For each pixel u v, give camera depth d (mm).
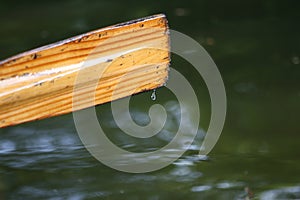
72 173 8945
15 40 15555
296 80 12500
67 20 17328
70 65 5691
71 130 10789
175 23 16531
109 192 8297
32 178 8797
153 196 8141
